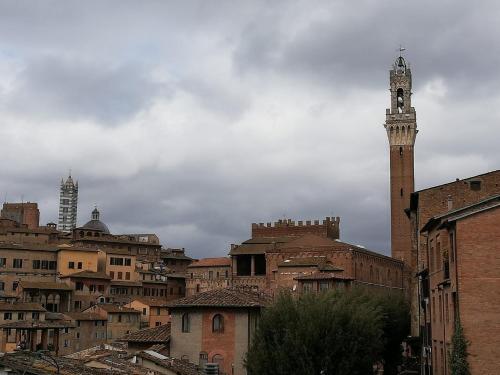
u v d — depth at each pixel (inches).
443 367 2174.0
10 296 5930.1
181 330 3080.7
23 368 1263.5
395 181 7568.9
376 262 6432.1
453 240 1945.1
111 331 5570.9
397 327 3722.9
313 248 5959.6
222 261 7391.7
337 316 2642.7
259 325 2682.1
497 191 2957.7
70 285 6363.2
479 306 1850.4
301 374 2556.6
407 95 7726.4
